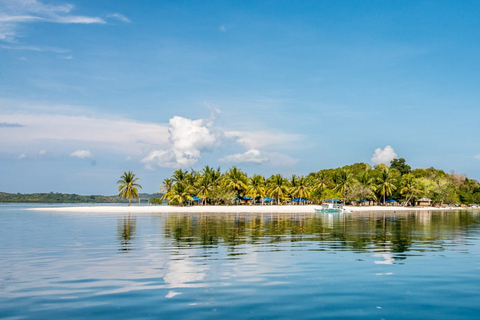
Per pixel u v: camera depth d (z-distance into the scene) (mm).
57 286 15180
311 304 12695
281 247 26891
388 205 179375
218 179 148500
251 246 27469
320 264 19875
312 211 113438
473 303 12898
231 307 12352
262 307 12359
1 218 66875
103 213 90375
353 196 155625
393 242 30312
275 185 161000
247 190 156125
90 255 23016
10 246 27547
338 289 14656
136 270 18281
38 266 19359
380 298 13438
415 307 12438
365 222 59469
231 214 90062
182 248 26297
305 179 168500
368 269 18531
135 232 39094
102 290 14539
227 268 18766
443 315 11672
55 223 53219
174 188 134875
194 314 11641
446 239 32938
